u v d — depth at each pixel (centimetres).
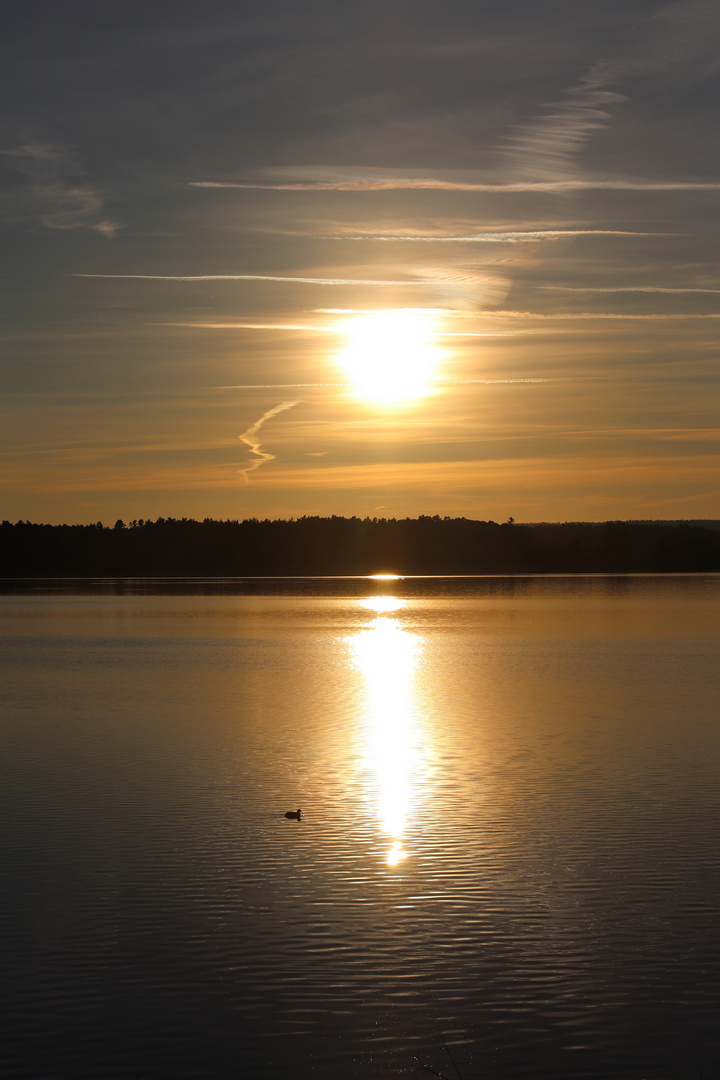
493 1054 970
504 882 1387
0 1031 1005
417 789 1891
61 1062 958
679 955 1163
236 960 1152
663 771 2033
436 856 1494
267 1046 982
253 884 1382
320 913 1282
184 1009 1045
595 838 1573
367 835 1598
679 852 1508
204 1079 930
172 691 3328
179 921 1256
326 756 2200
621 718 2706
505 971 1127
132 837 1591
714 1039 994
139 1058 963
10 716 2797
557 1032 1007
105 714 2827
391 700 3091
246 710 2892
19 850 1529
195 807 1767
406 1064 953
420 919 1262
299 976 1116
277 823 1669
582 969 1130
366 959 1155
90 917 1271
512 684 3484
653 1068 948
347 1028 1014
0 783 1956
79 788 1909
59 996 1073
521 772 2027
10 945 1191
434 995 1073
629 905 1304
